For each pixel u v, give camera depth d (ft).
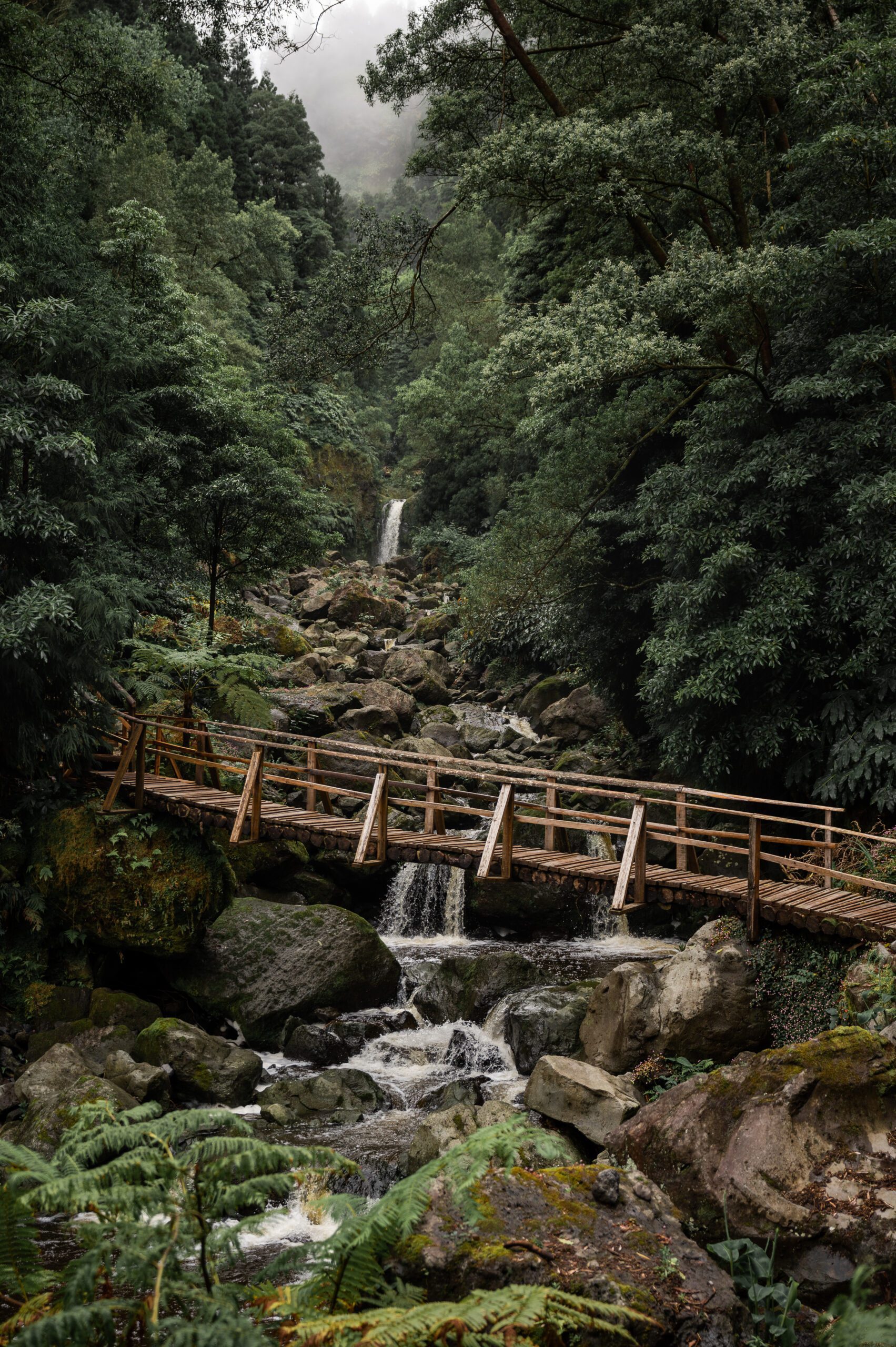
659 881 29.86
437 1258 12.99
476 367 112.06
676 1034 27.58
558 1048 31.24
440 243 135.54
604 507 58.70
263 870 45.85
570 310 48.55
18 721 33.96
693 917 49.78
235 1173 11.60
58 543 35.73
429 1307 9.43
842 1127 16.67
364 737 61.72
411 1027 36.37
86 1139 12.87
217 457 54.60
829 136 38.32
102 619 34.81
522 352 48.39
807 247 41.83
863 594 38.78
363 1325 9.80
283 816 34.78
